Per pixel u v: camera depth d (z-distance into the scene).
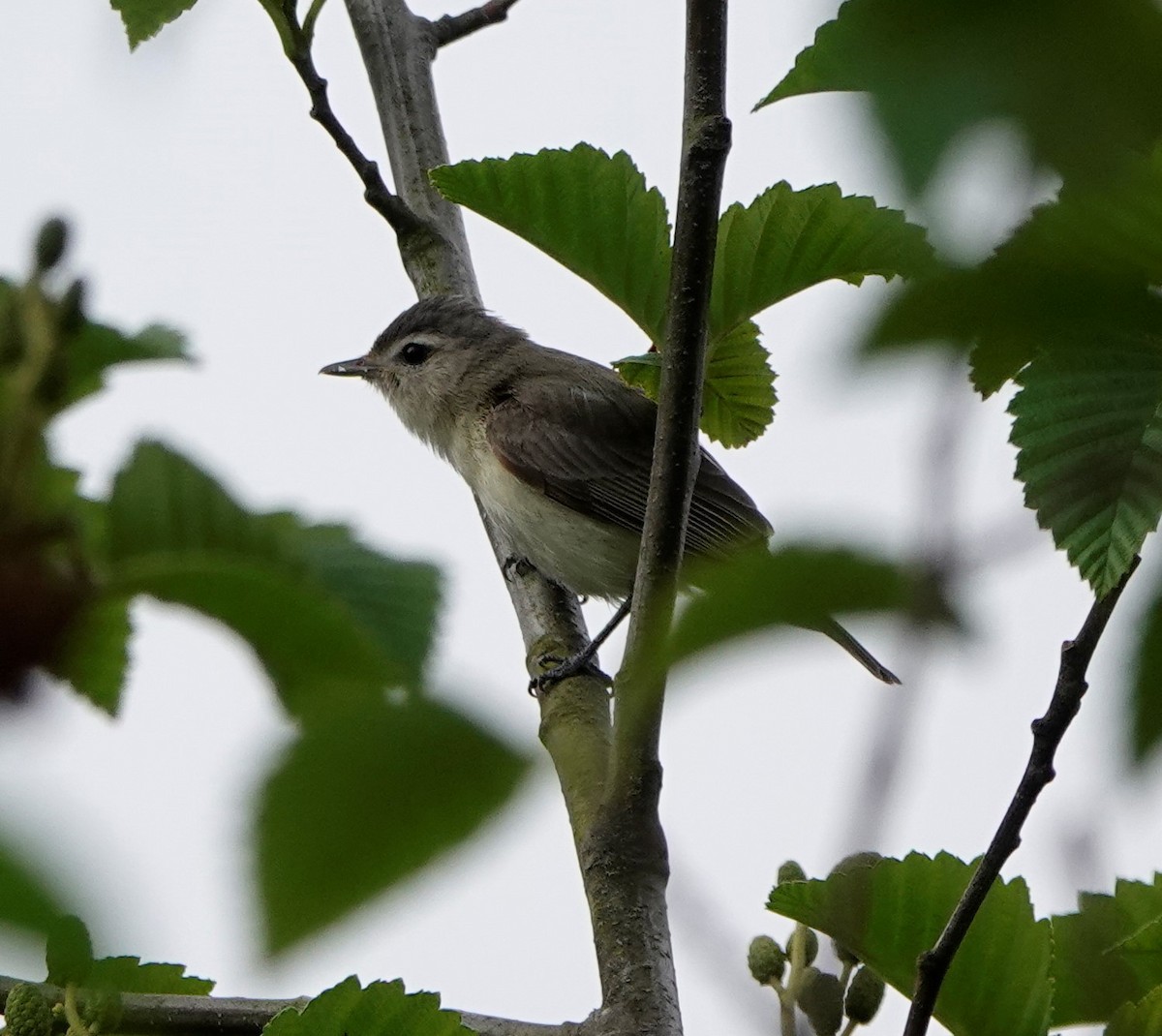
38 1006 5.18
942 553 1.93
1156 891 6.51
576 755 7.48
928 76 1.88
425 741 2.06
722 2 6.25
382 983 5.26
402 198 13.22
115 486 3.21
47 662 2.73
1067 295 2.01
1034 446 2.87
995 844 5.75
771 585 1.94
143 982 6.71
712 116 6.43
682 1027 6.90
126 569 3.16
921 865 6.26
